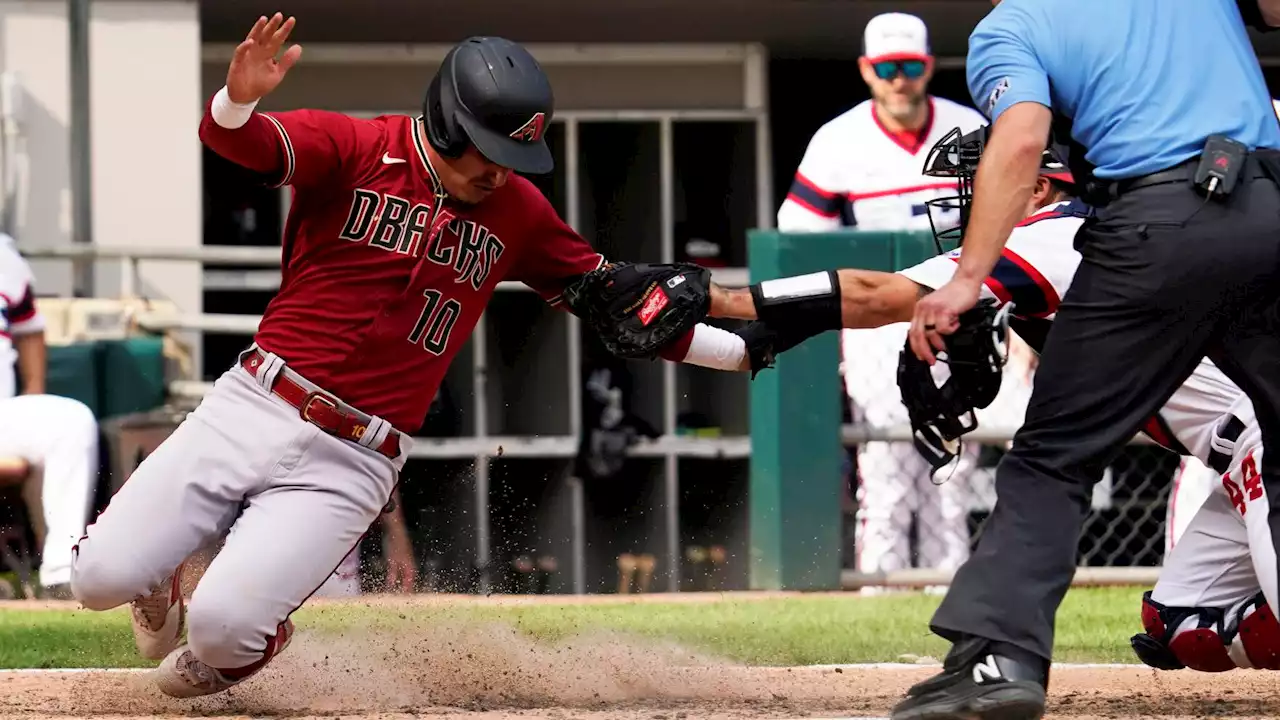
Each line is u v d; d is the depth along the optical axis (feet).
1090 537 104.37
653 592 119.34
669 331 50.65
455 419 124.88
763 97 133.80
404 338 49.03
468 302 49.90
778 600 85.92
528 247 50.78
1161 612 54.75
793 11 124.98
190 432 49.16
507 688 55.93
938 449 48.60
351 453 49.14
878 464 90.99
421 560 115.75
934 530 91.91
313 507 48.57
